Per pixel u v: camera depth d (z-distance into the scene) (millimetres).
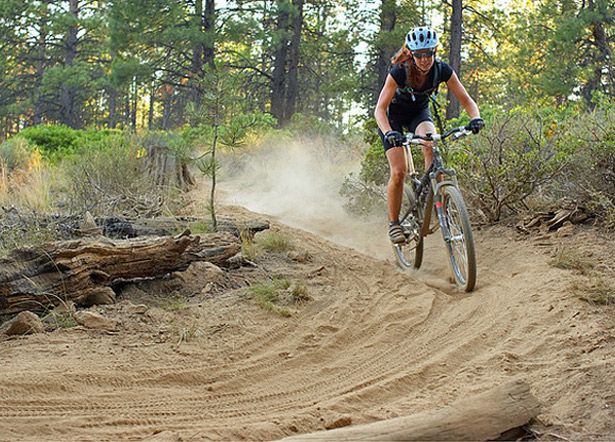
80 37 43656
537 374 4250
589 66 26688
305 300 5828
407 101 6562
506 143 8328
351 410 3959
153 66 31094
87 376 4242
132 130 18172
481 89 41062
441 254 7594
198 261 6281
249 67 31203
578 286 5582
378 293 6160
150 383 4270
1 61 41344
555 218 7570
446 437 3295
